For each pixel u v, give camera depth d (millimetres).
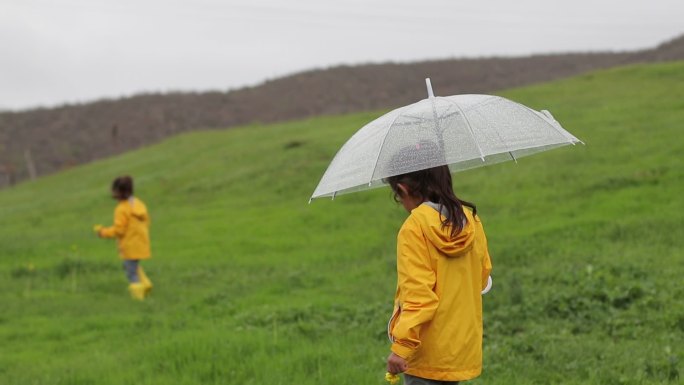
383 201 19453
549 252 12414
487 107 4719
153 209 23297
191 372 7473
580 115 25312
